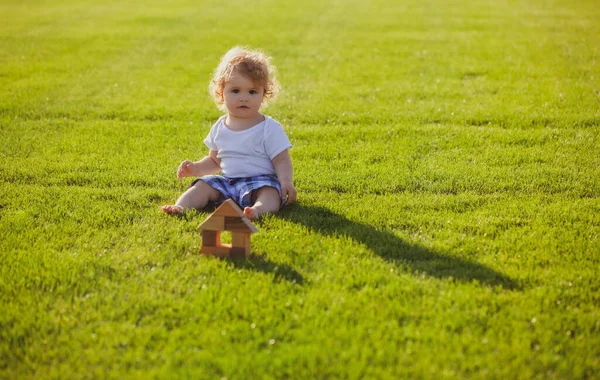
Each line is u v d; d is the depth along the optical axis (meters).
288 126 6.80
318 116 7.19
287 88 8.59
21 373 2.78
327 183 5.07
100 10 16.47
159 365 2.82
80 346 2.93
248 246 3.78
